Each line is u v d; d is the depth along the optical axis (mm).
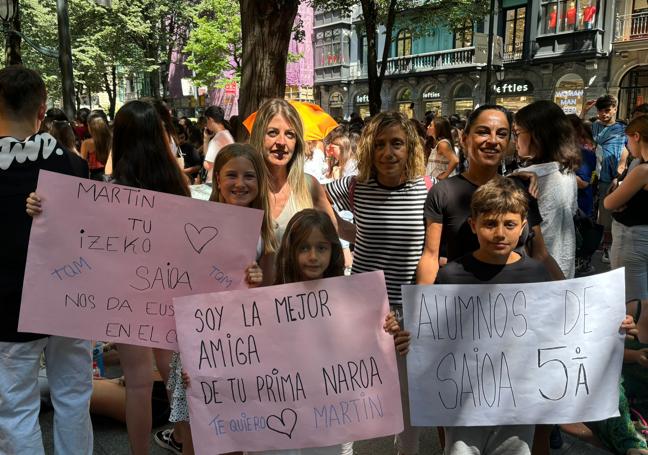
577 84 21891
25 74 2156
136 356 2414
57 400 2289
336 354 2113
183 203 2197
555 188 2566
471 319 2109
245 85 5695
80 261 2168
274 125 2623
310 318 2113
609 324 2129
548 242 2588
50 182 2119
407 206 2551
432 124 6832
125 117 2361
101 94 46281
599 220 6633
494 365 2121
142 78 43844
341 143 6195
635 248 3256
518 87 23656
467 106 25750
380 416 2123
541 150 2635
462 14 16984
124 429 3064
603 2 20516
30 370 2182
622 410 2652
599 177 6645
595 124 7000
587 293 2111
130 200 2188
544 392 2129
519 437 2150
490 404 2123
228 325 2107
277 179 2734
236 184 2320
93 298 2184
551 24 22109
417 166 2547
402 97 28766
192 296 2098
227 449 2100
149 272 2215
